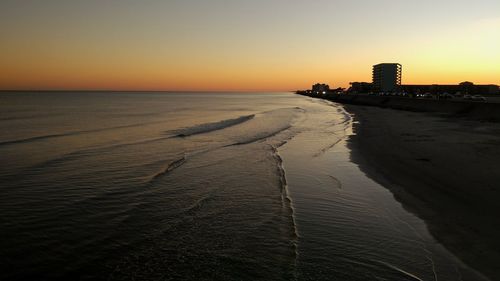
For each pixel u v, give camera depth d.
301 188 11.92
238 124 36.06
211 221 8.90
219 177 13.41
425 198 10.29
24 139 23.59
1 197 10.79
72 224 8.75
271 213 9.48
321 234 8.10
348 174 13.77
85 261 6.94
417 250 7.19
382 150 18.39
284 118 44.88
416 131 26.31
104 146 20.86
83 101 106.50
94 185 12.17
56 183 12.38
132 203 10.30
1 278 6.33
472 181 11.64
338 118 43.94
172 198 10.80
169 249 7.37
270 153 18.55
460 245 7.24
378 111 55.84
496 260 6.60
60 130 29.44
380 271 6.44
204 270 6.52
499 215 8.70
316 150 19.44
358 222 8.82
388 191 11.27
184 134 26.95
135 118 44.03
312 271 6.46
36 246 7.58
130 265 6.75
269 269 6.54
